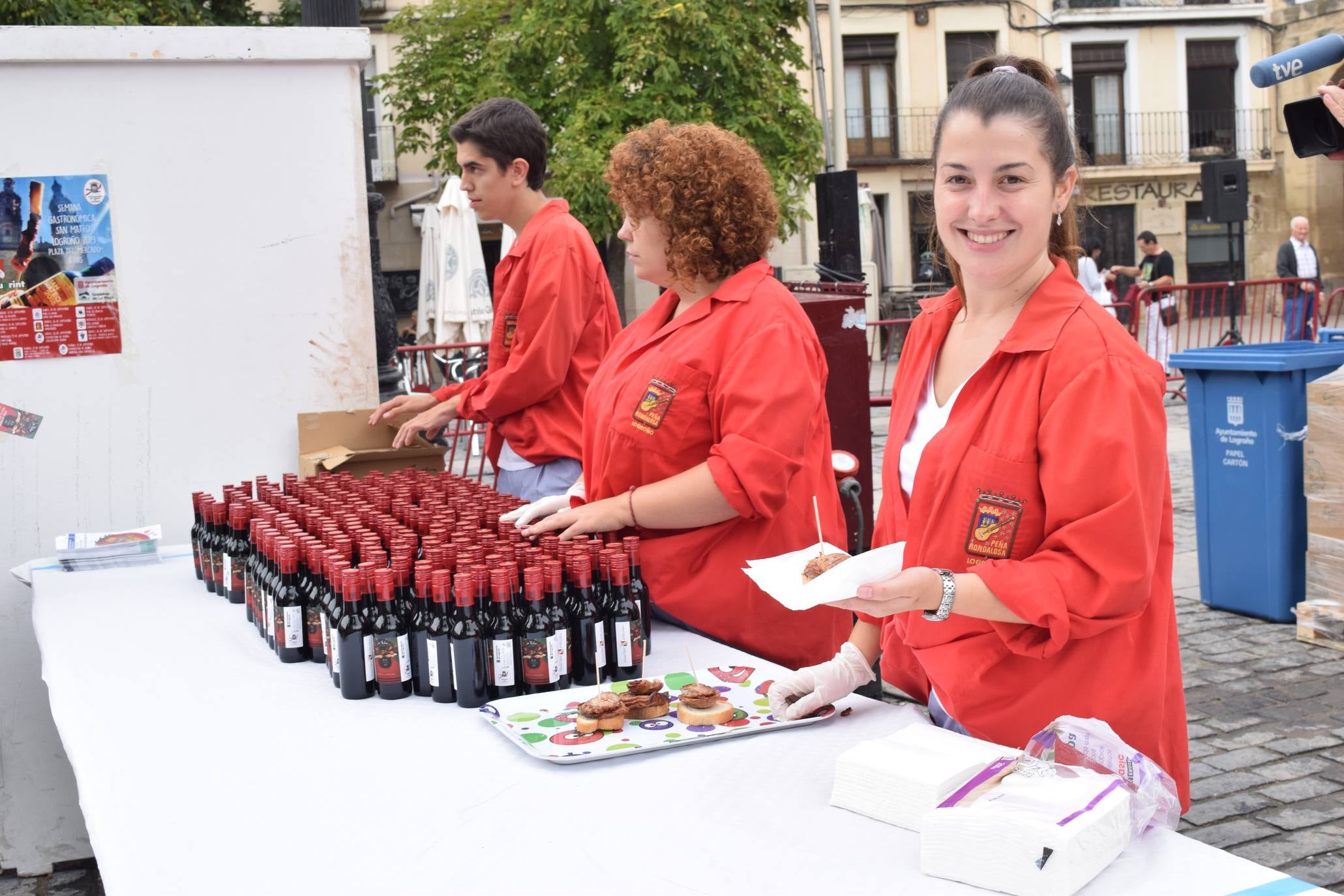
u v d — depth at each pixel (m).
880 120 24.70
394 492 3.36
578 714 2.15
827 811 1.80
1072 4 25.39
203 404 4.25
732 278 2.88
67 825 4.11
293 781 2.00
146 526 4.17
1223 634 5.74
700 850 1.69
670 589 2.88
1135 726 2.00
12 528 4.07
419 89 17.80
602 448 2.96
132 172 4.10
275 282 4.30
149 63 4.08
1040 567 1.84
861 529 4.09
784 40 17.47
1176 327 13.95
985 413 1.99
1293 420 5.72
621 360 3.03
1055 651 1.87
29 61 3.93
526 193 4.21
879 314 19.05
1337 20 25.45
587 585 2.44
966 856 1.55
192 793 1.97
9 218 3.97
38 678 4.08
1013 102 1.92
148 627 3.03
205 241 4.21
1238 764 4.30
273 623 2.74
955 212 1.98
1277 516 5.79
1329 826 3.81
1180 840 1.68
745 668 2.53
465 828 1.79
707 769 1.98
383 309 5.64
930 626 2.10
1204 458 6.08
